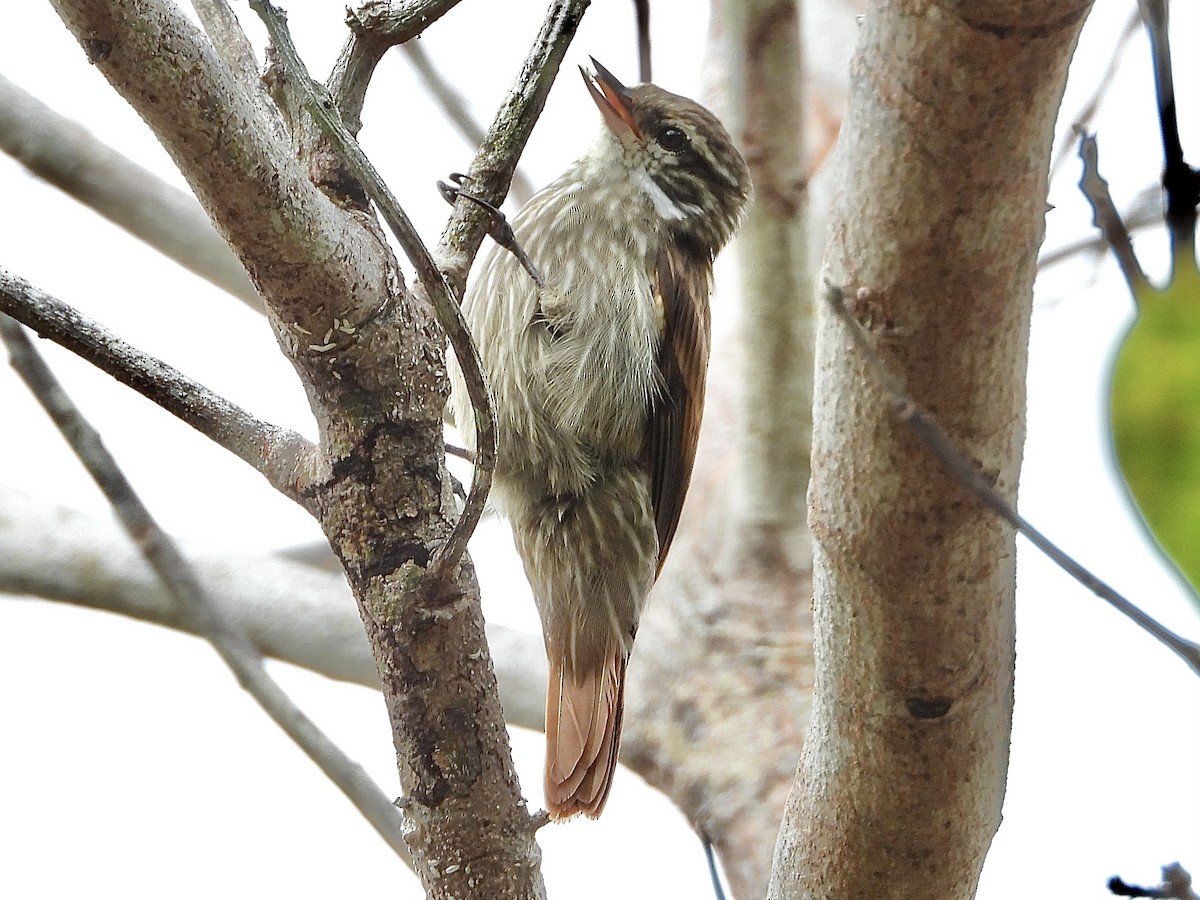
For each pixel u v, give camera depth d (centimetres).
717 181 347
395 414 335
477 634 336
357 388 335
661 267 347
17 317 336
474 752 336
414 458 336
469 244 336
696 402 347
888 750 336
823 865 337
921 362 323
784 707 345
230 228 334
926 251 312
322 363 335
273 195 330
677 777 345
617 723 345
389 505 335
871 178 315
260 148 325
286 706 338
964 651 335
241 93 321
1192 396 198
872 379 328
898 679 335
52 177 345
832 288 327
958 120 298
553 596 346
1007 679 336
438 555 335
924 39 295
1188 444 198
